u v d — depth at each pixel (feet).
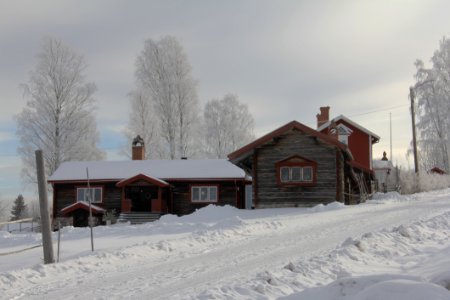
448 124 166.50
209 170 121.19
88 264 37.63
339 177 96.07
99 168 125.59
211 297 24.82
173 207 120.16
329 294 20.75
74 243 53.21
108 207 120.47
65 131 138.31
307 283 28.07
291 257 37.88
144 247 44.04
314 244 44.09
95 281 32.01
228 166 122.93
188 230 62.59
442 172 180.75
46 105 136.46
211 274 32.68
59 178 121.49
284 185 97.71
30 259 43.57
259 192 98.58
